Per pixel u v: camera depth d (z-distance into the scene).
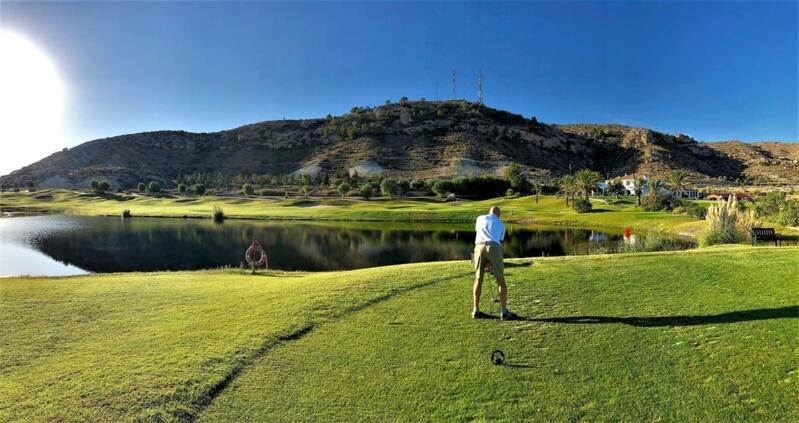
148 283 15.00
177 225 75.38
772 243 28.42
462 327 9.02
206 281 15.52
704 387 6.35
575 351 7.67
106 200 130.38
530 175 181.00
